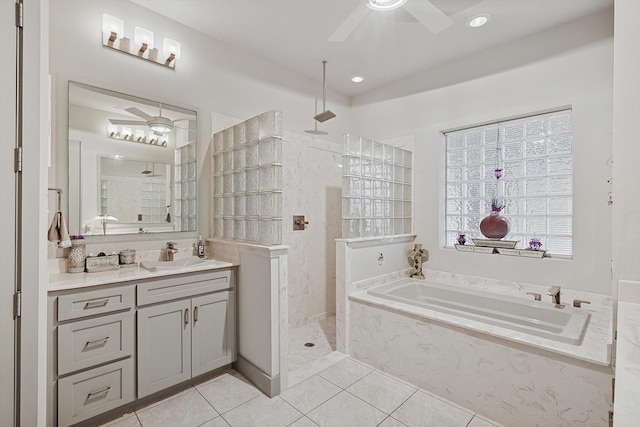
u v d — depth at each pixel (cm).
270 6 243
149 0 237
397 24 263
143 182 243
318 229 360
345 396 212
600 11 241
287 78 345
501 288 288
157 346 200
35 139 132
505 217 300
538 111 270
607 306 236
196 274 218
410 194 352
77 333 171
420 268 335
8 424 125
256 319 223
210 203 282
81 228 215
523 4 234
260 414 192
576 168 250
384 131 382
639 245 143
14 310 127
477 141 318
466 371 201
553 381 170
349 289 275
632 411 58
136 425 181
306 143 346
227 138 264
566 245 267
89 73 219
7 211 125
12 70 126
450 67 326
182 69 266
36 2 132
